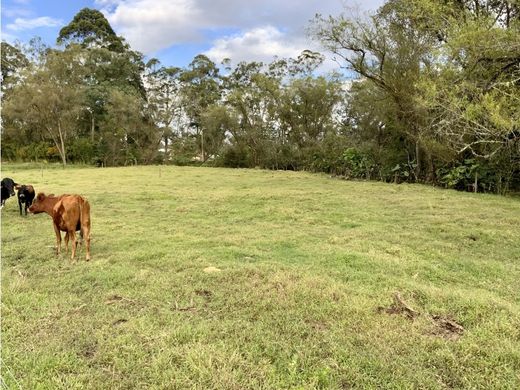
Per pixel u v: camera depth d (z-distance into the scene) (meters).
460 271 5.80
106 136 35.16
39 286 4.82
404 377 2.96
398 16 16.09
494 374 3.01
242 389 2.79
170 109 38.78
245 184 17.47
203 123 35.69
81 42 42.50
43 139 37.16
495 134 8.63
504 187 14.83
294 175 22.69
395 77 16.72
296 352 3.29
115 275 5.13
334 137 25.61
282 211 10.28
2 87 38.38
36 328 3.67
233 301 4.32
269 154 29.83
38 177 20.67
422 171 18.70
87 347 3.37
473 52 9.26
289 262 5.94
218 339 3.47
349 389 2.85
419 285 4.86
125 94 37.00
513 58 9.77
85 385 2.83
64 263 5.80
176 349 3.24
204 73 43.25
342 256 6.12
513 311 4.06
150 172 24.03
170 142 39.09
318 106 27.78
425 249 6.89
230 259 6.04
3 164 32.78
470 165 15.69
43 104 31.84
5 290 4.56
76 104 33.81
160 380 2.89
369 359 3.17
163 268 5.54
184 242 7.12
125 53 43.03
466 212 10.32
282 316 3.95
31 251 6.45
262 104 30.11
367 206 11.33
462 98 9.37
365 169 21.02
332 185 17.12
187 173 23.41
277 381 2.89
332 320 3.88
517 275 5.65
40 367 3.01
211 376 2.89
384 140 22.70
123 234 7.73
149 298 4.41
